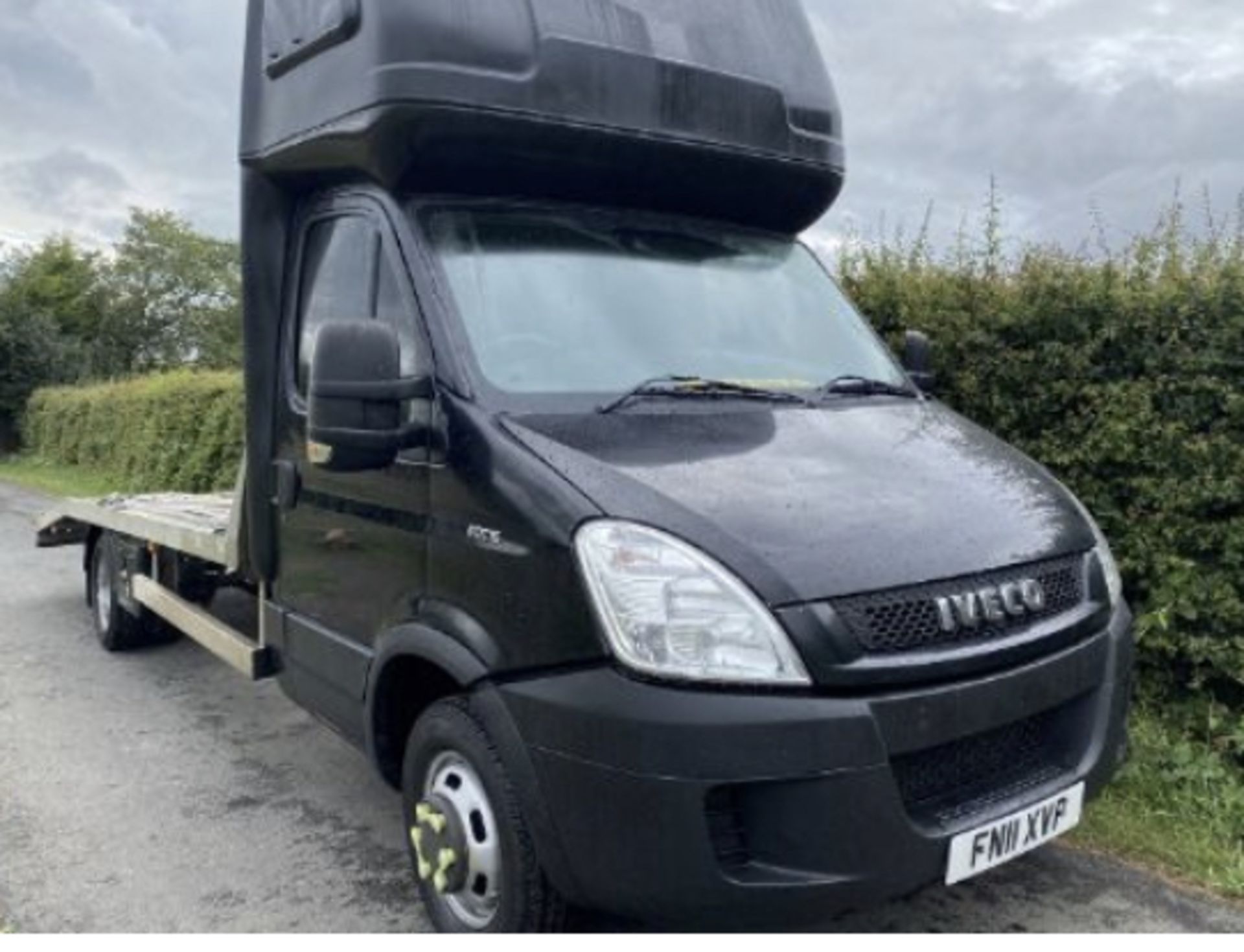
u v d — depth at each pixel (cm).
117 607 718
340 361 337
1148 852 427
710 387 375
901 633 293
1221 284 502
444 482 342
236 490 512
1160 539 519
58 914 390
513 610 312
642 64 408
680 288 417
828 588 288
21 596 927
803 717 276
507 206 403
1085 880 406
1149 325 521
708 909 279
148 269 5197
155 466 1694
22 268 4822
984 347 583
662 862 278
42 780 515
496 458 324
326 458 388
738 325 421
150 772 525
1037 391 561
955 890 398
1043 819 318
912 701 288
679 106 416
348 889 408
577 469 311
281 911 392
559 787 296
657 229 437
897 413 406
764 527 298
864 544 303
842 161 480
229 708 623
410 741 365
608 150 400
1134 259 546
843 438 365
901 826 285
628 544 291
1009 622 314
